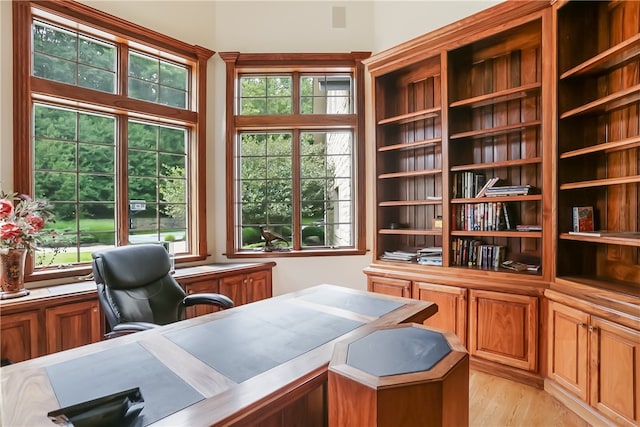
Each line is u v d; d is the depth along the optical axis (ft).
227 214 11.72
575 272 7.38
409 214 11.02
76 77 9.14
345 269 11.98
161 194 10.84
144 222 10.42
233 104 11.73
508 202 8.57
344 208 12.29
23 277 7.54
